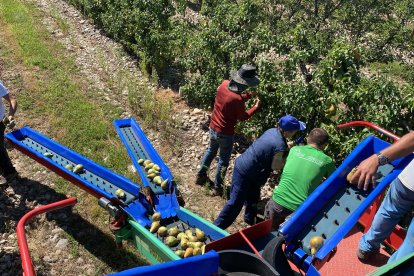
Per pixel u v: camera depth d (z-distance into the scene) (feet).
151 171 18.16
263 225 10.82
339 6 61.31
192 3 70.69
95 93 30.94
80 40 40.86
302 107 21.09
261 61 23.89
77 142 25.22
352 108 20.10
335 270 12.99
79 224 19.42
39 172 22.41
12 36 38.75
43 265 17.26
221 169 21.62
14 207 20.06
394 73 53.83
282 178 16.03
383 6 61.62
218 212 21.24
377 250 12.89
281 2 61.41
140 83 33.91
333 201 12.20
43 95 29.60
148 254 15.07
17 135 20.75
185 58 31.42
